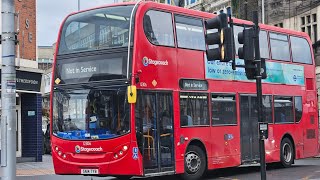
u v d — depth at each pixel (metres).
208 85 15.25
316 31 30.48
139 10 13.38
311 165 20.69
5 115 10.80
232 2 37.00
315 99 20.34
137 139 12.83
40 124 23.33
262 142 10.40
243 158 16.30
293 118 19.00
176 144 13.95
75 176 17.28
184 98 14.38
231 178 15.75
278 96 18.25
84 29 13.87
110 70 13.20
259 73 10.53
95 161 13.09
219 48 10.51
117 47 13.23
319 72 29.81
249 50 10.51
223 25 10.52
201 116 14.90
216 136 15.34
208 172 17.88
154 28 13.75
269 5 34.66
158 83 13.59
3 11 10.95
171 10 14.44
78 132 13.38
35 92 23.08
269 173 17.19
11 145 10.76
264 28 18.05
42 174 17.91
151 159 13.20
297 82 19.34
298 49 19.67
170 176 16.66
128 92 12.61
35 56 23.22
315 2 30.55
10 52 10.93
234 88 16.23
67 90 13.73
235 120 16.14
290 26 32.75
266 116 17.59
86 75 13.52
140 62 13.12
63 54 14.03
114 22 13.47
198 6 41.94
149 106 13.28
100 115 13.14
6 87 10.87
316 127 20.23
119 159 12.83
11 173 10.73
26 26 22.66
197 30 15.20
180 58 14.42
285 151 18.69
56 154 13.74
